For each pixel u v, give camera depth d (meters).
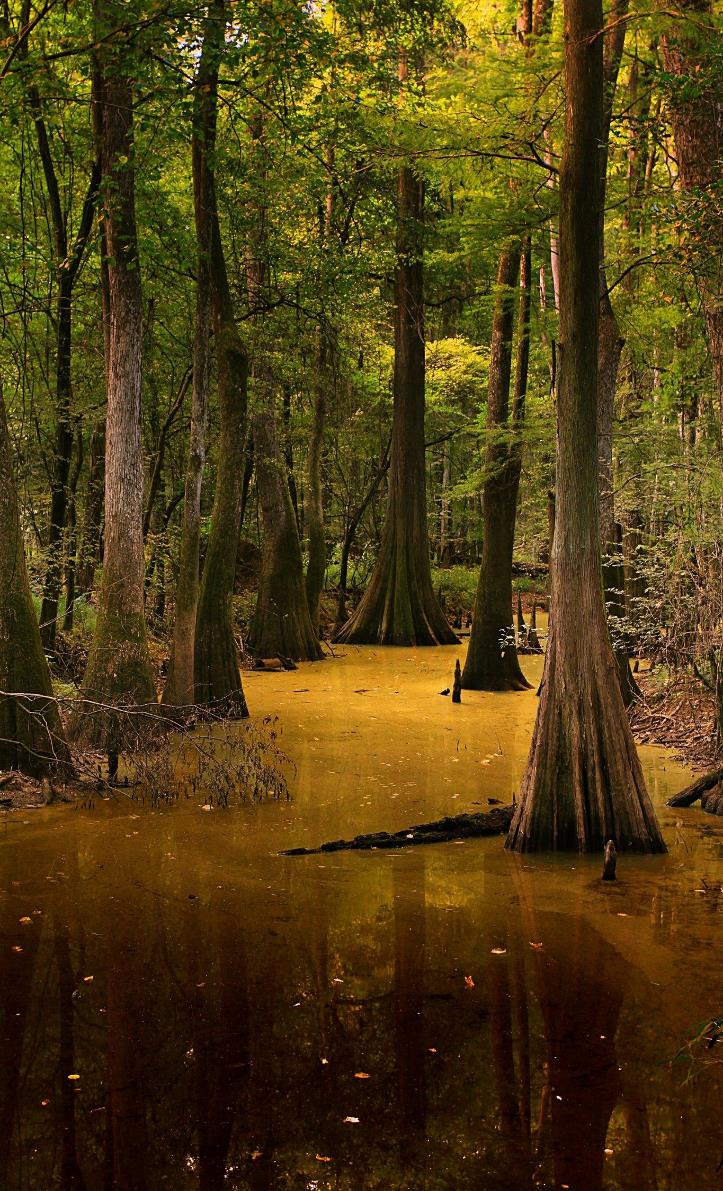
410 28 15.90
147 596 19.14
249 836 8.20
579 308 7.91
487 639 17.05
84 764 10.05
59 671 14.31
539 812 7.92
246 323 18.00
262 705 15.15
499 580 17.08
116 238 11.59
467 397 32.69
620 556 13.11
